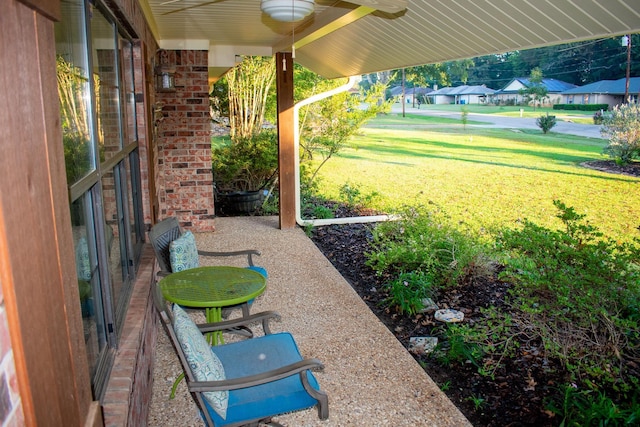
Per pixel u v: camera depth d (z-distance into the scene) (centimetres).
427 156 1173
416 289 504
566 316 414
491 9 357
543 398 334
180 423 299
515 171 1008
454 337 399
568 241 452
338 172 1190
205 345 231
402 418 306
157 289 256
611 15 299
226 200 964
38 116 112
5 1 96
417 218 670
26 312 98
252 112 1183
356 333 423
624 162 892
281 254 648
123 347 255
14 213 95
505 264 518
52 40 124
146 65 439
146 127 429
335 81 1067
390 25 492
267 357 277
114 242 288
